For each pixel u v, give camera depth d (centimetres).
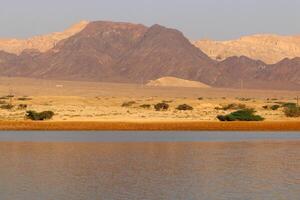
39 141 8112
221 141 8225
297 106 15425
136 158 6297
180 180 4872
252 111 13050
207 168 5594
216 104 17925
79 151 6931
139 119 12138
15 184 4691
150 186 4612
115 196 4238
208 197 4203
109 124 10750
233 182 4791
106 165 5744
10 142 7969
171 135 9206
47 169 5478
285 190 4447
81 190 4459
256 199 4134
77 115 13162
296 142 8106
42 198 4175
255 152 6869
